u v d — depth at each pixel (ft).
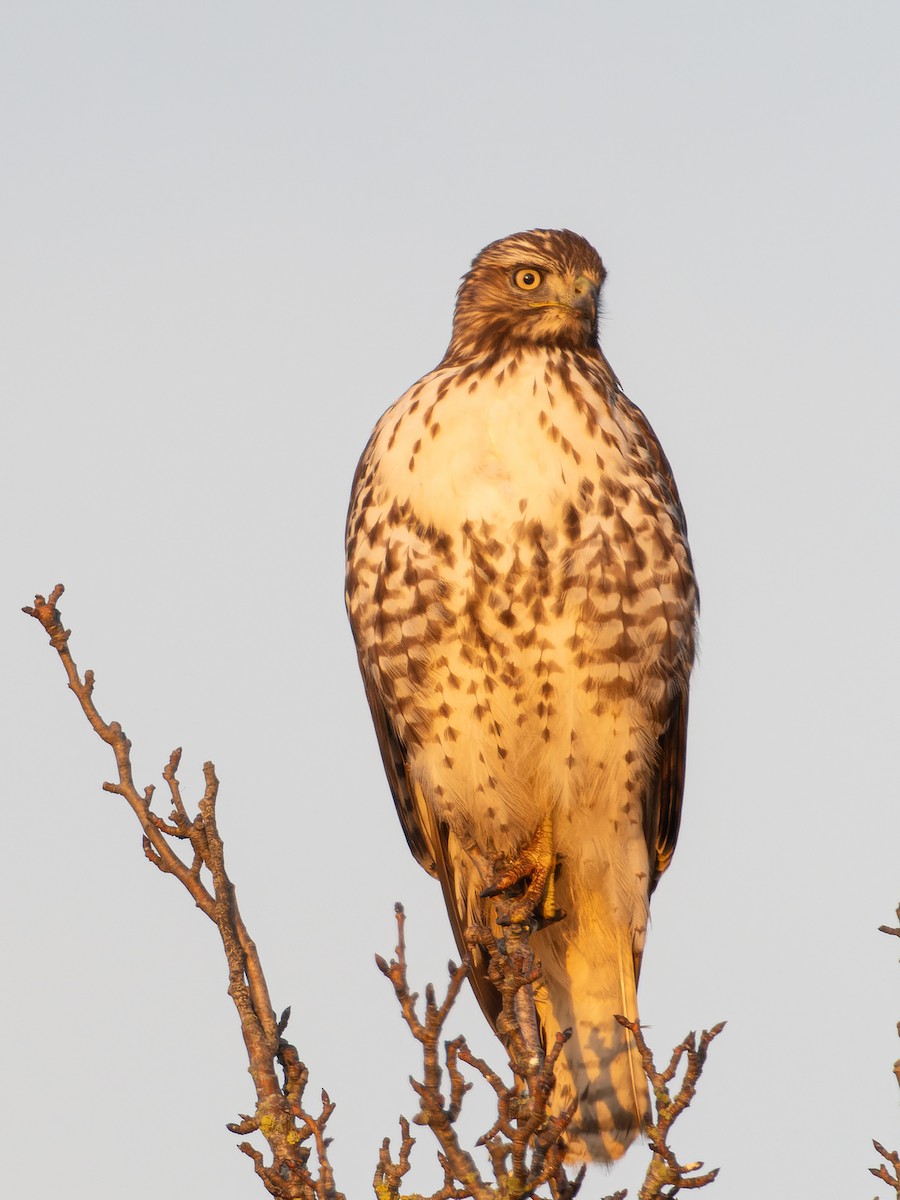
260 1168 24.29
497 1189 22.57
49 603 28.35
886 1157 24.85
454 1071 22.63
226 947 25.64
